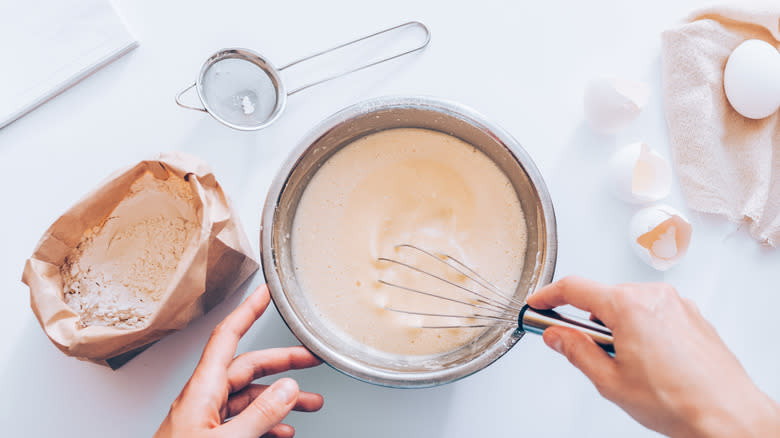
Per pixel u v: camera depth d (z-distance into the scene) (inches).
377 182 33.3
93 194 29.0
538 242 29.7
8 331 33.6
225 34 35.4
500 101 35.5
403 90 35.4
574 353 23.7
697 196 34.2
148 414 33.4
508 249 32.4
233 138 34.7
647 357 22.1
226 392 27.8
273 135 34.9
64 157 34.7
